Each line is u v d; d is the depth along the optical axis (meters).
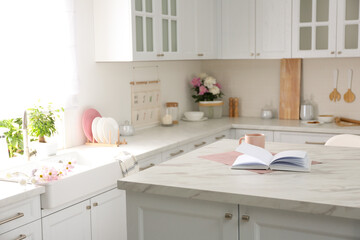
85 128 3.69
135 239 2.08
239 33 4.80
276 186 1.88
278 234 1.80
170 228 2.01
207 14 4.72
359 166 2.19
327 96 4.82
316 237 1.73
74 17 3.50
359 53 4.28
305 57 4.51
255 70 5.16
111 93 4.05
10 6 3.35
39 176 2.56
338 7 4.32
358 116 4.69
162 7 4.04
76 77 3.55
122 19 3.65
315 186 1.86
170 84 4.89
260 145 2.46
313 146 2.71
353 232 1.66
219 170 2.17
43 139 3.42
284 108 4.99
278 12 4.59
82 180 2.74
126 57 3.67
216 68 5.37
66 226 2.73
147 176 2.09
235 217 1.86
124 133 4.04
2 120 3.36
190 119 4.94
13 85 3.41
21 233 2.44
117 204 3.14
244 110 5.28
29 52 3.49
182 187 1.89
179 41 4.29
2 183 2.58
